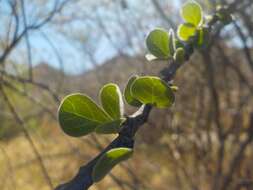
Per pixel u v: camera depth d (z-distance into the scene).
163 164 4.86
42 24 2.71
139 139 4.45
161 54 0.69
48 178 2.79
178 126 4.47
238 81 4.59
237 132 4.55
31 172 4.77
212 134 5.11
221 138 4.47
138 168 4.74
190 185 4.72
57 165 4.74
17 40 2.69
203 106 4.78
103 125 0.46
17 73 3.20
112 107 0.48
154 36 0.69
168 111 4.26
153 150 4.66
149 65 4.14
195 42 0.77
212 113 4.72
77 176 0.44
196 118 4.79
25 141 4.84
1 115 3.46
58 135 4.46
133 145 0.48
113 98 0.48
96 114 0.46
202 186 4.68
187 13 0.79
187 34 0.78
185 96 4.73
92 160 0.45
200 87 4.68
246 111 4.69
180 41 0.78
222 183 4.27
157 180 5.12
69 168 4.77
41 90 3.35
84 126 0.45
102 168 0.43
